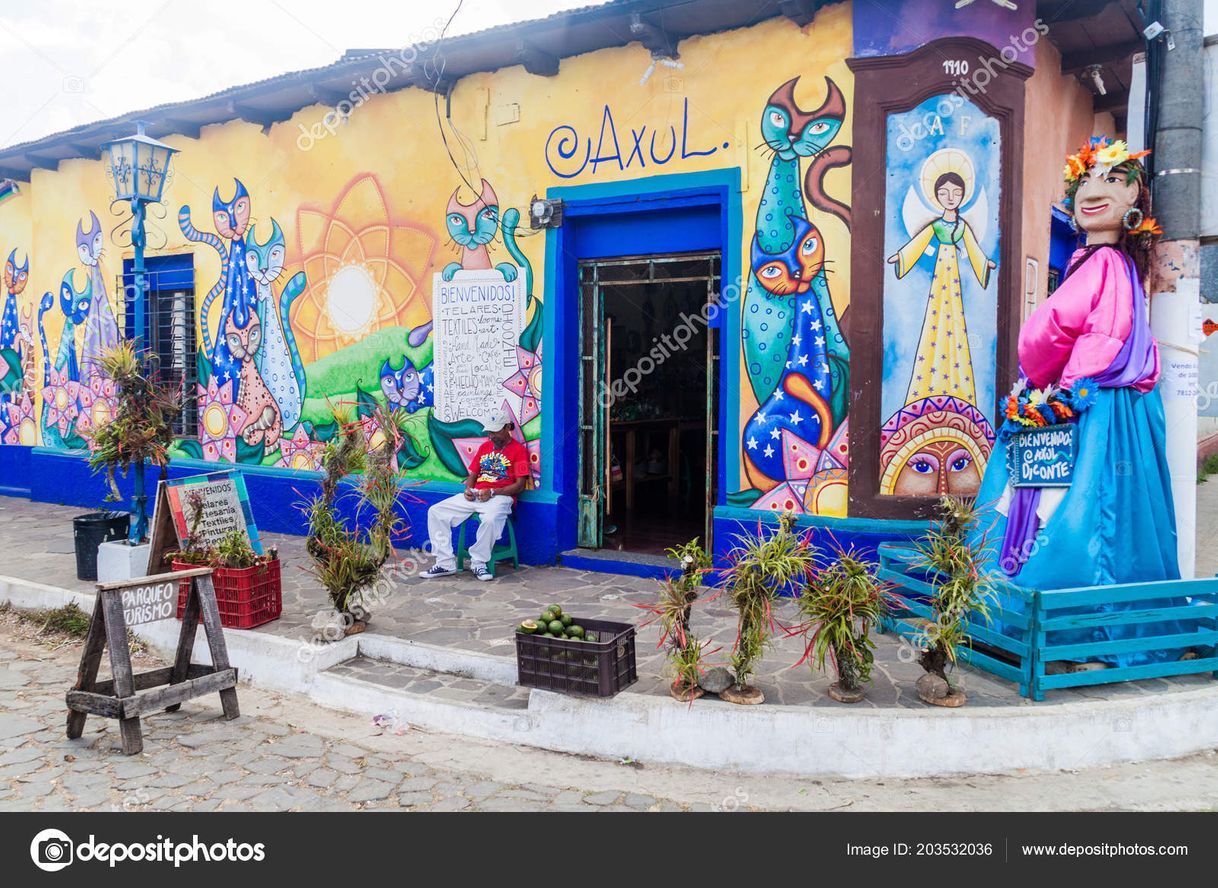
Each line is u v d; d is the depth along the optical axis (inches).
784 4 241.8
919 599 216.7
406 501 320.5
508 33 269.7
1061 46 281.6
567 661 174.4
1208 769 163.9
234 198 365.4
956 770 161.2
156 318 404.5
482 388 308.5
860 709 165.6
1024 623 173.6
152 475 396.8
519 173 297.7
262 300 360.2
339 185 336.8
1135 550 188.4
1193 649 191.2
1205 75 204.4
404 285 323.3
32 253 449.7
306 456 353.1
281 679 210.1
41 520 392.5
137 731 172.6
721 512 262.8
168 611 192.7
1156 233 196.5
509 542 294.7
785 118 253.9
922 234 243.9
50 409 449.4
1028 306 269.3
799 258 253.3
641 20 252.2
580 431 302.5
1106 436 187.0
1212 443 564.7
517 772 164.6
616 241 290.2
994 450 212.7
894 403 246.2
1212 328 211.8
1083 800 151.7
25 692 207.5
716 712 165.0
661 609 175.5
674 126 270.7
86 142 397.4
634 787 158.1
